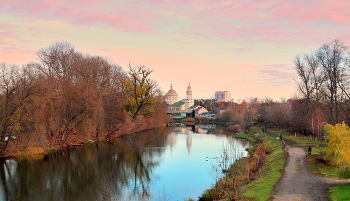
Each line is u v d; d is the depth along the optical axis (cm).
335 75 4544
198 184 2945
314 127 5184
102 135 6109
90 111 5319
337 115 4625
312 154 3550
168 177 3225
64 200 2512
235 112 13175
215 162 3938
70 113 5025
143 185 2941
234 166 2512
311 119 5269
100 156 4391
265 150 4431
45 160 4044
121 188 2848
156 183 3002
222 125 11944
